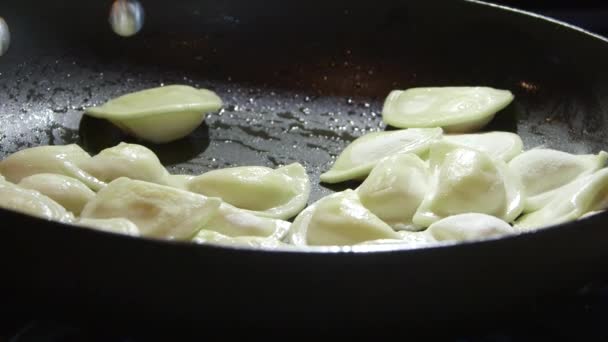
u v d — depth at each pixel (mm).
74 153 723
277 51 832
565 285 608
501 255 569
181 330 594
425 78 821
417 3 812
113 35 819
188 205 648
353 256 555
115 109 769
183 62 831
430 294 573
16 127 778
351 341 593
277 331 585
